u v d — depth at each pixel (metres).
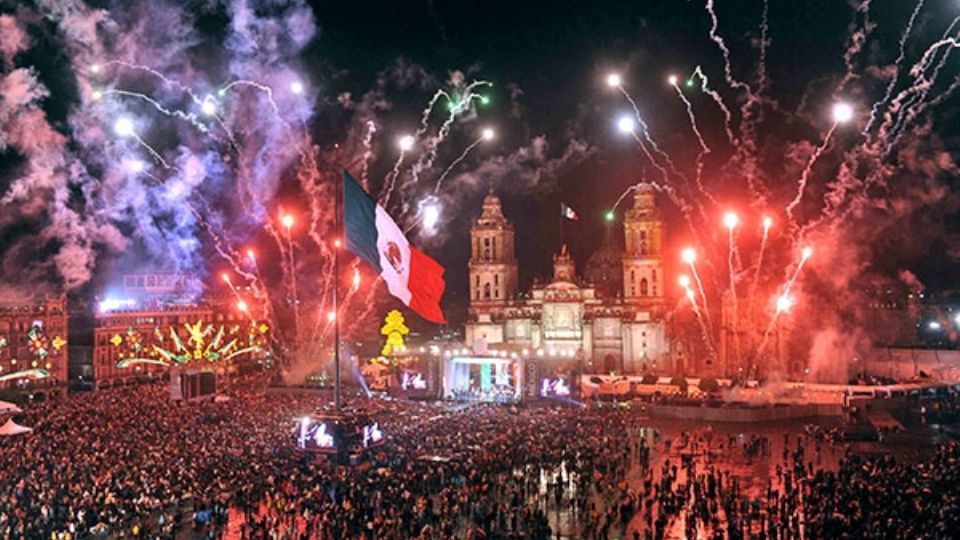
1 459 68.06
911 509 53.16
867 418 91.00
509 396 116.69
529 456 72.94
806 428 87.56
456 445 76.12
